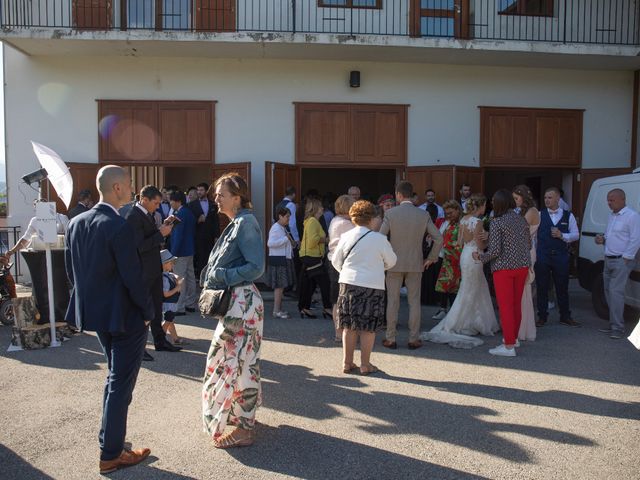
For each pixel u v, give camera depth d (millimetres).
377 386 5113
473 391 4984
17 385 5121
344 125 11453
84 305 3357
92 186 11055
